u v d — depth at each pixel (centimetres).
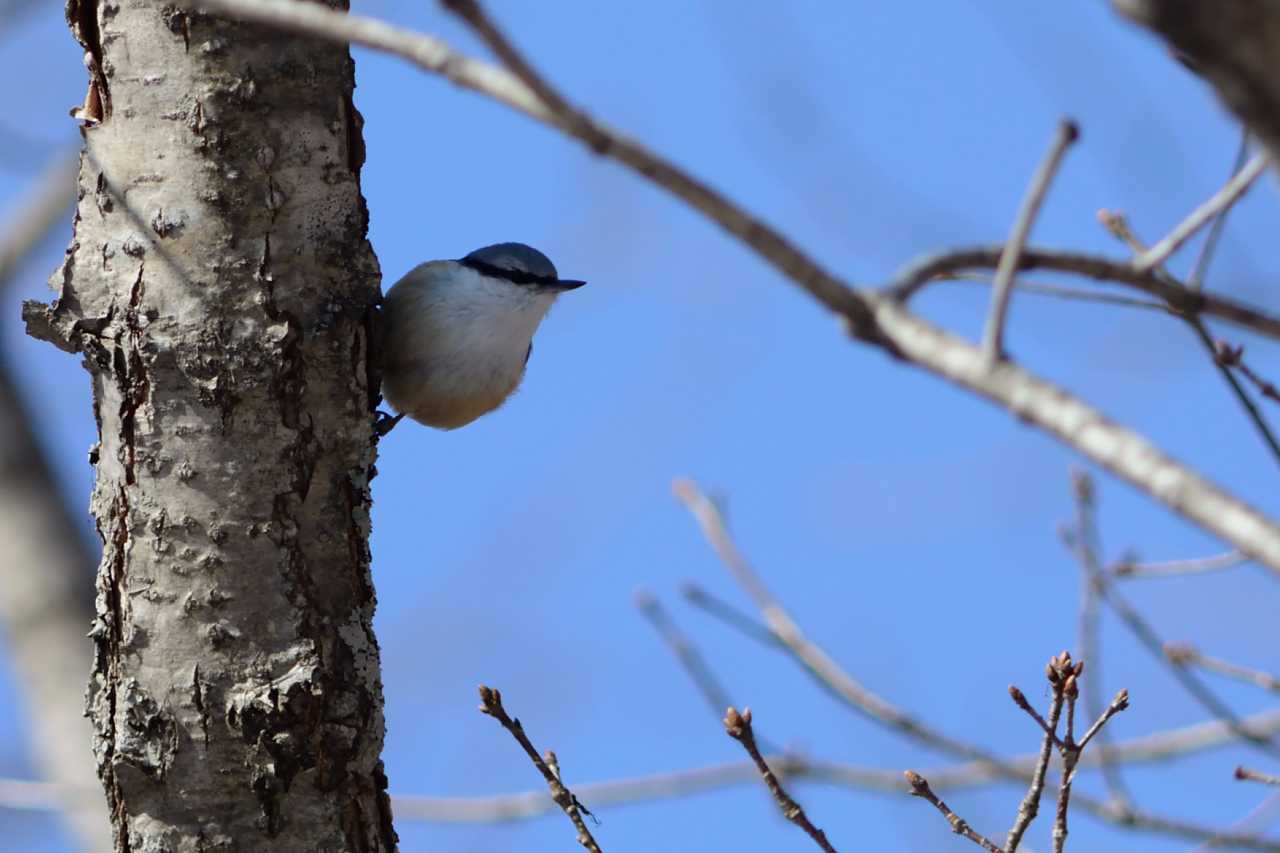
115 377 777
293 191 802
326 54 823
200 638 761
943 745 1099
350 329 811
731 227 421
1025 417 385
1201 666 1002
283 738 754
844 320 427
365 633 794
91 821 1297
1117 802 1037
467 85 431
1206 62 318
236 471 771
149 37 795
